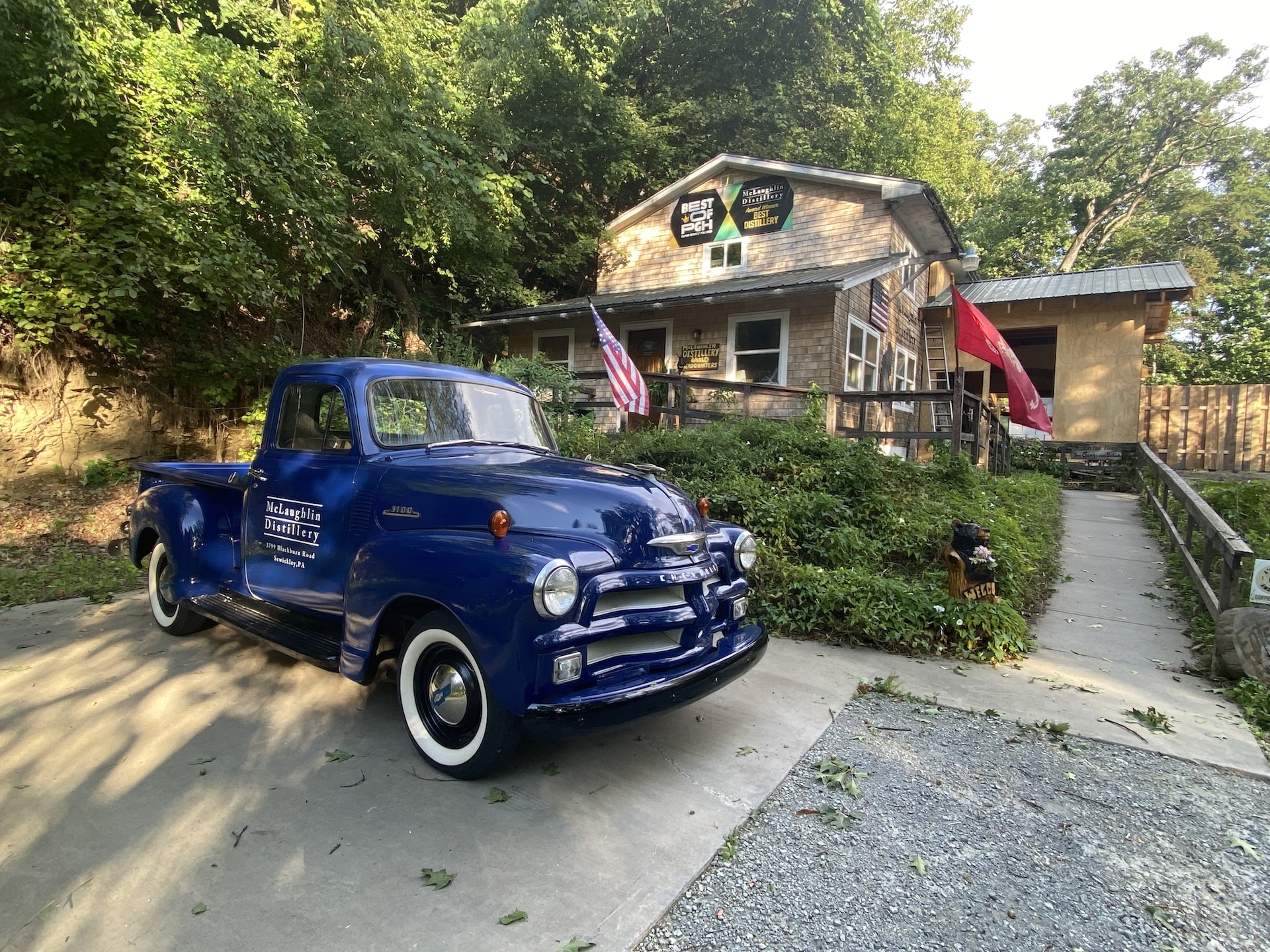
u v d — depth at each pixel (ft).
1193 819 9.29
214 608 13.52
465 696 9.46
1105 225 111.65
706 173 49.03
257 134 26.04
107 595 18.57
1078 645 16.38
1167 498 30.48
